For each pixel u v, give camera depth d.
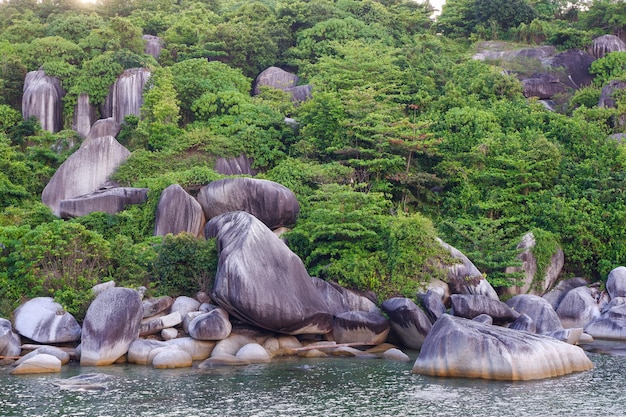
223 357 26.42
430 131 47.69
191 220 36.81
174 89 52.22
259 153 47.12
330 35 64.88
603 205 40.81
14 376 23.80
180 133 48.84
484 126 47.34
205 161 45.44
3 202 42.31
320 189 39.69
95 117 52.84
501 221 40.47
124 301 27.12
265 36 64.19
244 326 29.31
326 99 46.34
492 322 31.86
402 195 43.91
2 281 30.05
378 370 25.11
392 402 20.06
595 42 65.12
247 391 21.58
